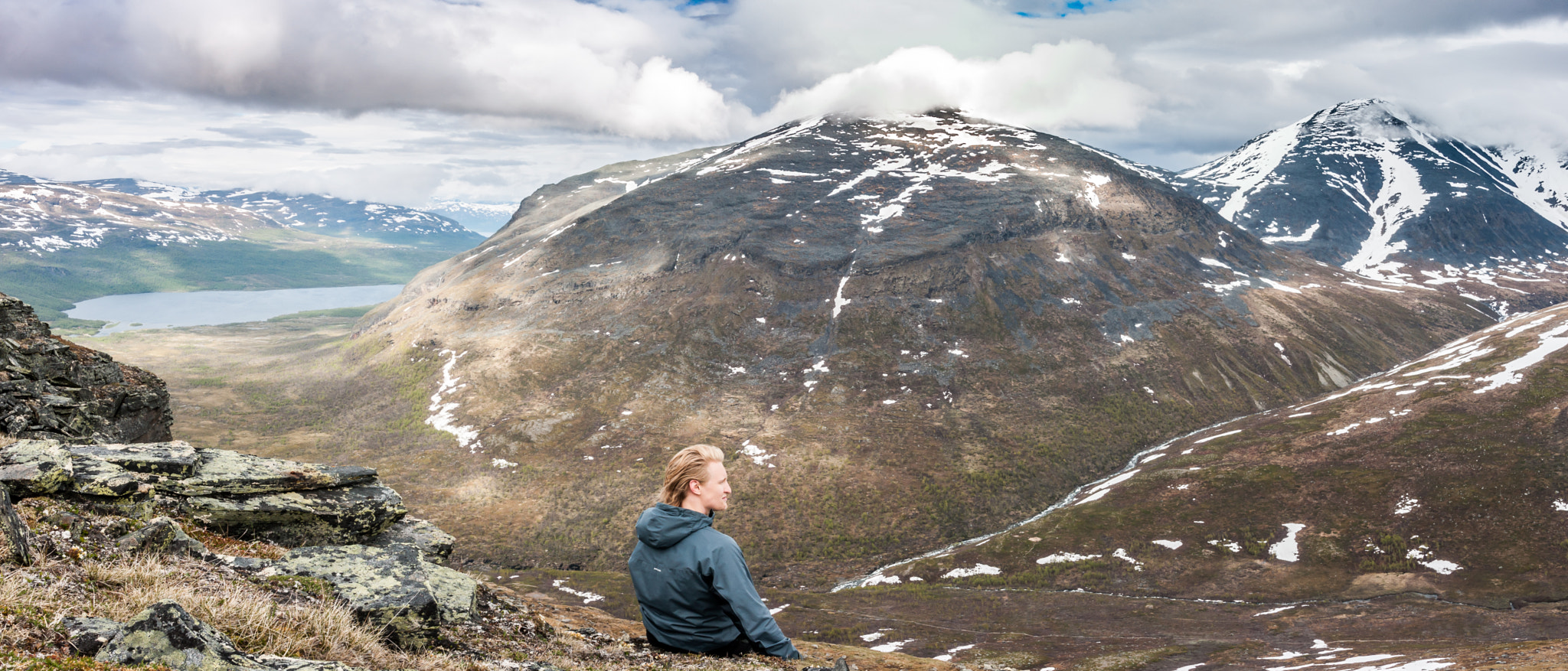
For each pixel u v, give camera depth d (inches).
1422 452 7091.5
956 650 4680.1
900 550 7027.6
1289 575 5738.2
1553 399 7470.5
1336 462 7303.2
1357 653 4097.0
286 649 285.3
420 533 671.8
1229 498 6958.7
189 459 582.9
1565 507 5826.8
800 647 2452.0
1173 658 4303.6
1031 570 6166.3
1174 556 6171.3
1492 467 6530.5
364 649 317.7
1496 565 5398.6
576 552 6771.7
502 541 6929.1
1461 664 3324.3
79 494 474.0
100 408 1489.9
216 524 550.0
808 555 6919.3
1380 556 5777.6
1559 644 3538.4
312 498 626.5
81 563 339.6
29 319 1475.1
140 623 234.5
